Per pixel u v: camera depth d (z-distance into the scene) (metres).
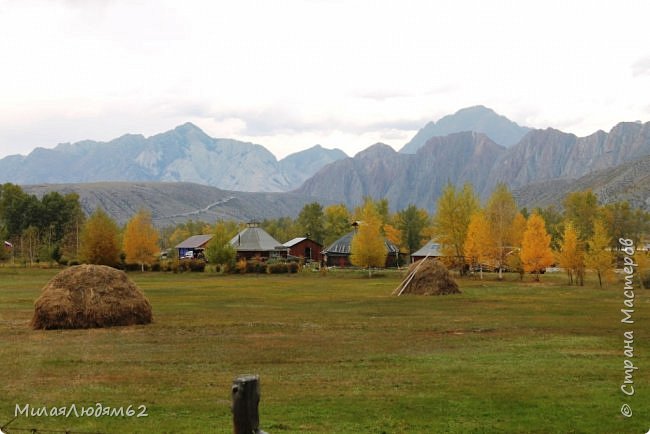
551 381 16.66
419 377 17.16
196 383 16.53
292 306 38.00
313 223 146.88
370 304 39.44
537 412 13.86
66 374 17.72
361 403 14.50
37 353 21.09
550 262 65.25
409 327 27.61
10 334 25.86
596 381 16.66
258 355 20.58
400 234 123.06
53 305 27.61
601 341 23.44
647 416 13.62
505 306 37.75
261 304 39.44
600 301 41.34
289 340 23.84
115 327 27.97
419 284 48.28
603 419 13.39
